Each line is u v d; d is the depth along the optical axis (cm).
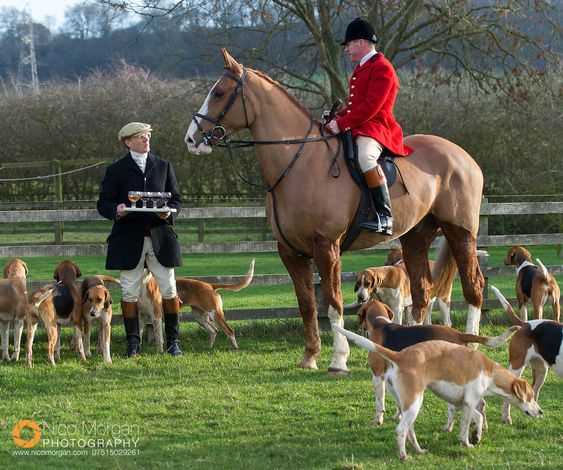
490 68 1781
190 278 924
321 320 918
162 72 2211
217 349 859
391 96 714
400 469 484
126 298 819
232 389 679
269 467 492
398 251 989
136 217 803
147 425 582
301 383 698
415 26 1762
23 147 2369
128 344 826
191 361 796
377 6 1719
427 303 792
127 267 805
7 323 804
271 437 554
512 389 520
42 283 887
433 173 762
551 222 1955
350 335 513
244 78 709
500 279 1405
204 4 1756
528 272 921
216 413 610
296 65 1842
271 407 625
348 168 705
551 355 576
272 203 719
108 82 2433
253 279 938
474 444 534
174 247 817
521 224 1997
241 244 944
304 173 700
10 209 2075
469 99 2064
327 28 1752
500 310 1010
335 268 707
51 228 2203
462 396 515
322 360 796
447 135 2120
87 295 796
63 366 773
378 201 701
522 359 591
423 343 518
